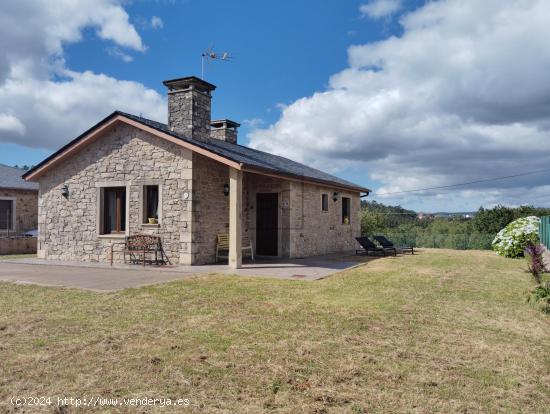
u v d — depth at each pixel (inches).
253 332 188.7
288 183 547.8
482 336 186.5
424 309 238.2
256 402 120.4
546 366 151.2
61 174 522.9
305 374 141.1
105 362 150.3
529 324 207.6
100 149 498.0
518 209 1045.2
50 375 138.3
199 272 389.7
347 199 779.4
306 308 237.5
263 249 569.0
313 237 621.9
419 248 882.1
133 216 473.7
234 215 421.1
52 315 217.8
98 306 239.5
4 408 114.9
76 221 510.3
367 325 201.9
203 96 502.6
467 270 435.2
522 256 596.1
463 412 116.0
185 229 442.6
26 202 805.9
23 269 422.6
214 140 584.1
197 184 449.1
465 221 1315.2
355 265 470.6
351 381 135.9
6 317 213.3
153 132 449.4
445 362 154.0
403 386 132.5
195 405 118.1
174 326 197.8
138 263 464.4
